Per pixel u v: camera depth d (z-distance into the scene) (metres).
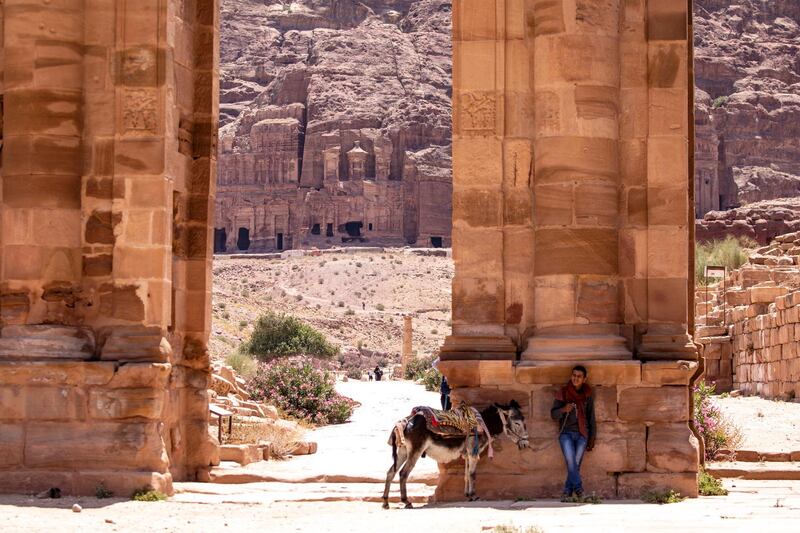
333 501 22.69
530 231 22.72
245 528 18.67
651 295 22.45
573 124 22.52
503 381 22.05
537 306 22.52
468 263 22.66
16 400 22.89
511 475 21.88
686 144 22.66
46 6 23.62
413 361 124.88
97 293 23.50
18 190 23.44
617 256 22.66
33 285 23.31
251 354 120.19
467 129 22.83
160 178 23.42
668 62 22.75
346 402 51.72
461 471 22.00
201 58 25.98
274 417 39.62
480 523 18.39
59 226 23.42
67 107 23.58
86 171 23.67
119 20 23.70
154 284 23.28
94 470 22.67
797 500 21.42
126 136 23.52
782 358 51.84
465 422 21.28
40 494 22.25
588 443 21.62
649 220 22.56
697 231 186.00
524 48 22.91
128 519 19.66
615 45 22.86
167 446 24.27
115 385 22.77
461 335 22.52
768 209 188.88
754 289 57.72
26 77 23.55
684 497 21.59
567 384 21.73
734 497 22.12
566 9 22.62
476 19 22.97
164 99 23.53
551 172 22.52
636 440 21.80
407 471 21.17
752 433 35.19
